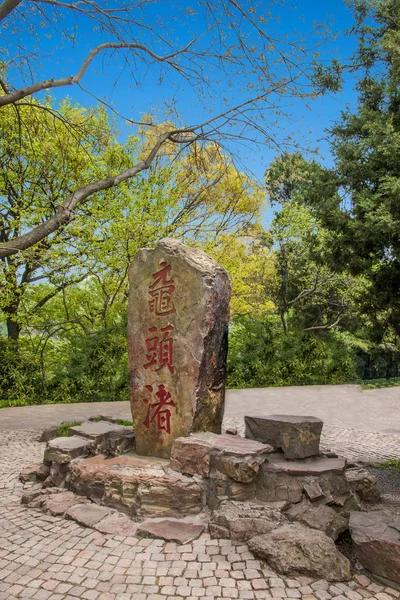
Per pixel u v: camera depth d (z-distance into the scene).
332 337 16.64
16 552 3.58
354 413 10.27
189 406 4.68
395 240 6.45
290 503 4.01
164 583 3.15
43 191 10.98
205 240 12.97
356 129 7.38
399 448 7.48
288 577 3.22
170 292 4.95
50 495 4.66
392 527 3.56
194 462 4.27
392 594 3.09
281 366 14.77
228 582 3.16
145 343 5.07
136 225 10.73
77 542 3.73
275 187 16.12
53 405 11.39
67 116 10.63
